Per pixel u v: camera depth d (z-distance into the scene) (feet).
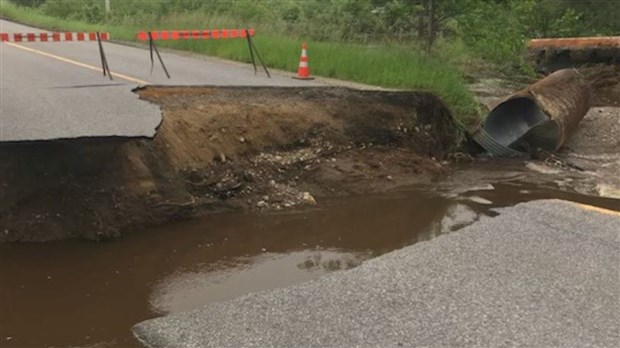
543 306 14.82
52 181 22.35
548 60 71.61
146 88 33.76
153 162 24.59
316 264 20.74
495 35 54.44
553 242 18.80
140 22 75.92
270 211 25.72
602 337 13.46
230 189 26.35
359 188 28.58
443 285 15.96
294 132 30.60
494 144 35.94
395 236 23.53
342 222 24.91
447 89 38.58
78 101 29.99
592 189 29.89
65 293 18.44
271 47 49.52
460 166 33.76
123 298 18.16
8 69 41.24
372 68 40.75
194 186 25.79
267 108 30.96
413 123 34.27
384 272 16.85
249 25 65.00
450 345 13.19
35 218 21.86
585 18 93.25
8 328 16.31
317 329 13.94
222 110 29.73
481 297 15.26
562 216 21.08
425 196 28.35
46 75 38.58
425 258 17.75
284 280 19.33
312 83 38.14
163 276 19.70
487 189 29.68
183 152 26.48
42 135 22.98
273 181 27.89
